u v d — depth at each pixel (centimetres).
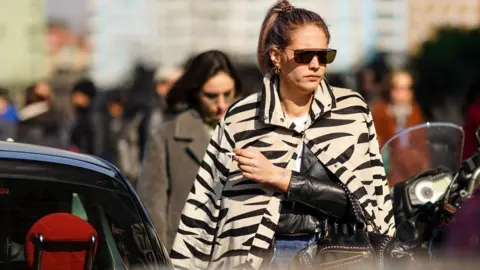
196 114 726
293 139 506
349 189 496
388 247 474
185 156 714
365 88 1380
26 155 474
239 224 503
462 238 508
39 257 442
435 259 510
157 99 1090
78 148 1543
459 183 517
